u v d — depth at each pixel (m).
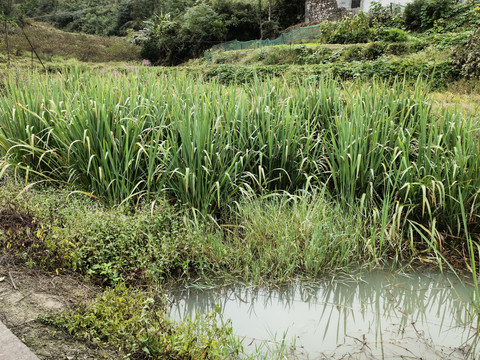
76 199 4.25
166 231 3.88
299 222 4.20
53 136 4.63
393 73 13.98
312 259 3.88
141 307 2.78
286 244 3.92
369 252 4.09
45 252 3.32
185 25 36.16
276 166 4.96
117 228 3.63
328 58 20.05
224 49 31.91
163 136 4.88
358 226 4.24
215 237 4.13
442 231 4.43
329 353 2.79
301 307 3.45
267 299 3.55
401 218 4.52
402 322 3.24
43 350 2.29
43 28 45.66
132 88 5.41
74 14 57.34
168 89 5.78
